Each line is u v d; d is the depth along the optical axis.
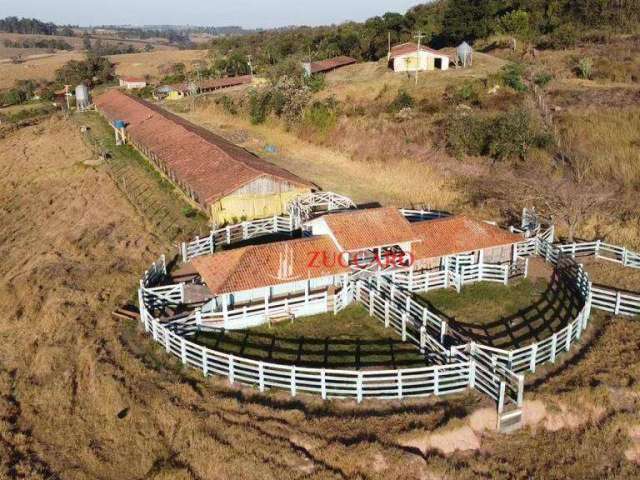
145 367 25.89
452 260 34.00
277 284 29.44
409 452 21.08
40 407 25.69
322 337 28.44
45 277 36.81
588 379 24.56
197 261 30.59
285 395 23.98
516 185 47.69
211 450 21.45
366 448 20.97
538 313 30.39
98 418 24.17
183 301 31.47
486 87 66.88
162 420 23.03
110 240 42.16
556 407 23.19
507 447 22.02
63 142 76.19
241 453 21.23
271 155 63.31
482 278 33.72
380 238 31.97
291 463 20.78
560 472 21.12
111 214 47.69
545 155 50.88
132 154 66.12
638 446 22.20
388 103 68.25
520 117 52.97
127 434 23.00
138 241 41.38
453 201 46.69
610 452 21.98
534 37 88.69
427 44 103.62
